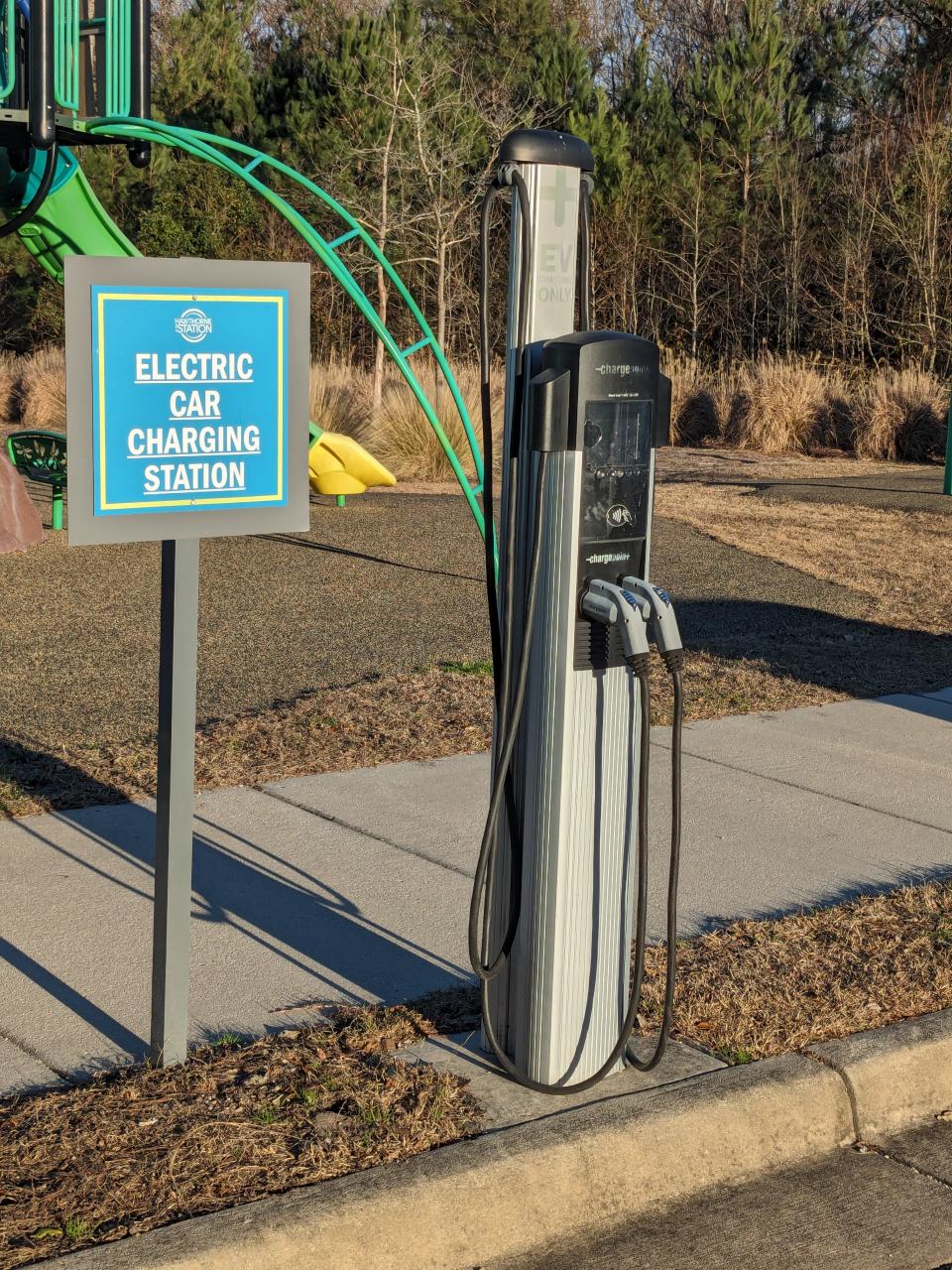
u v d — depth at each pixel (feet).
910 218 92.58
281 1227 9.54
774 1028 12.89
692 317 106.01
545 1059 11.50
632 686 11.48
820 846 17.97
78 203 37.35
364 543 42.78
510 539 11.58
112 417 10.21
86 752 20.81
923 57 103.04
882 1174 11.62
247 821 18.24
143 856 16.83
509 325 11.66
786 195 103.76
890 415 72.79
